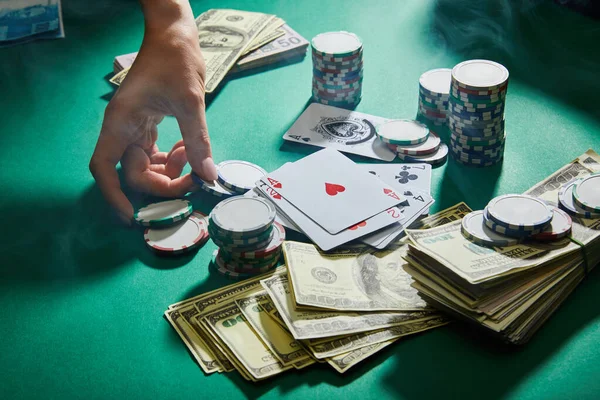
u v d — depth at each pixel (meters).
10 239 0.69
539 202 0.65
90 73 0.87
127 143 0.71
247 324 0.62
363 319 0.62
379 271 0.65
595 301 0.63
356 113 0.81
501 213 0.64
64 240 0.69
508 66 0.85
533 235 0.63
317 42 0.81
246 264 0.65
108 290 0.65
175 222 0.70
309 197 0.70
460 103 0.72
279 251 0.67
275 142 0.78
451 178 0.74
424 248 0.62
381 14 0.95
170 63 0.70
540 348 0.60
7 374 0.60
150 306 0.64
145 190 0.72
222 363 0.60
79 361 0.61
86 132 0.80
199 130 0.70
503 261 0.61
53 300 0.65
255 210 0.66
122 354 0.61
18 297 0.65
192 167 0.71
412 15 0.94
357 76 0.81
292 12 0.96
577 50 0.87
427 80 0.80
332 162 0.74
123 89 0.70
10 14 0.95
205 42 0.89
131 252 0.68
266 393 0.59
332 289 0.63
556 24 0.91
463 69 0.73
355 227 0.68
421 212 0.69
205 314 0.63
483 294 0.60
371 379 0.59
